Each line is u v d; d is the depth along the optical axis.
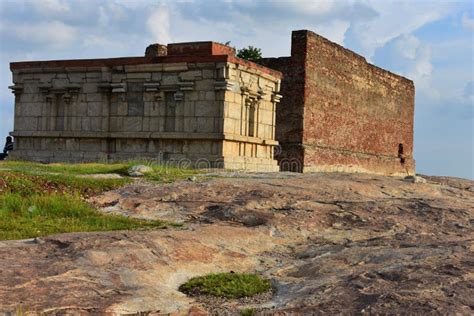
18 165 17.81
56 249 7.44
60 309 5.44
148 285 6.55
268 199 12.25
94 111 21.78
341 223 10.93
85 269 6.66
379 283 6.43
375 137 36.72
